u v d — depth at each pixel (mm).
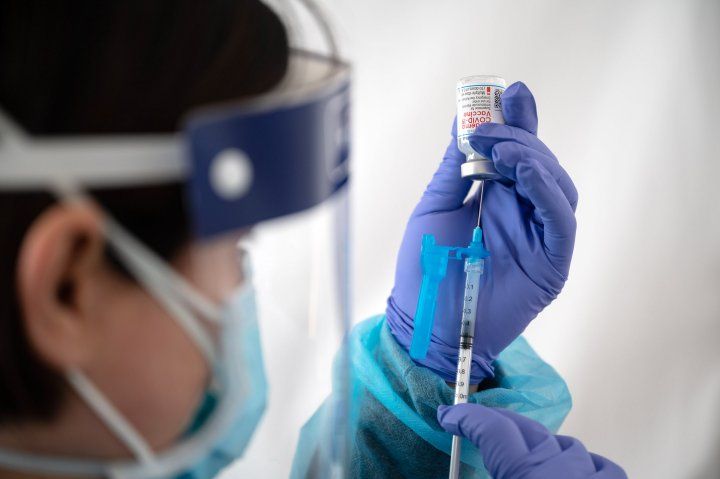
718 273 1244
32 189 358
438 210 997
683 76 1201
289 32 484
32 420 412
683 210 1247
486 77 869
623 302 1292
